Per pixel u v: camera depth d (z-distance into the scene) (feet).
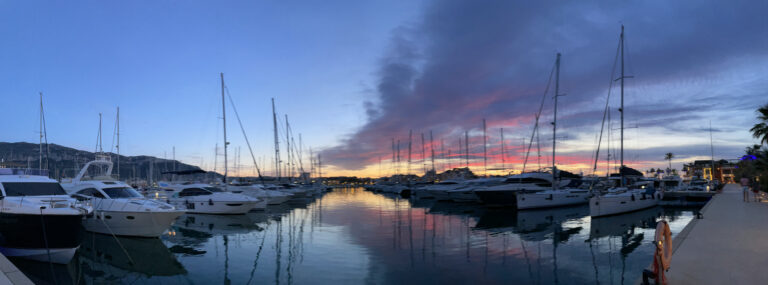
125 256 45.09
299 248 49.14
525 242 52.85
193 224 74.33
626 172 105.29
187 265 40.81
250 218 84.99
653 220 77.46
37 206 39.32
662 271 22.43
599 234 59.98
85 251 47.75
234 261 42.42
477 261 41.63
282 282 34.47
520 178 115.44
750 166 175.73
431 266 39.42
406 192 203.10
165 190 97.09
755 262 28.63
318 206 123.34
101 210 55.47
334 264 40.70
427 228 67.67
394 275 36.22
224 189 105.09
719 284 23.30
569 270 37.65
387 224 73.77
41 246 39.68
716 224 49.03
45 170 62.69
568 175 130.41
